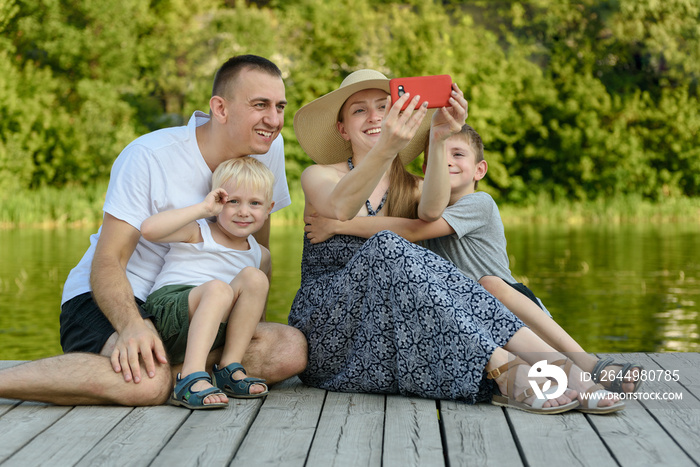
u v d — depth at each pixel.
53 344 4.98
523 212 19.11
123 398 2.23
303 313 2.58
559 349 2.39
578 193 20.12
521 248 11.35
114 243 2.47
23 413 2.19
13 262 9.31
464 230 2.66
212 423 2.08
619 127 20.80
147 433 1.99
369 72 2.79
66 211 16.62
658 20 22.70
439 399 2.36
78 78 20.81
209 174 2.63
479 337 2.23
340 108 2.83
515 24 23.30
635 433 2.00
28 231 14.65
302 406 2.29
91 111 19.73
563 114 20.84
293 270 8.61
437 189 2.56
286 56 21.69
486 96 20.38
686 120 20.83
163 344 2.40
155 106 21.39
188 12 22.19
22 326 5.55
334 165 2.82
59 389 2.19
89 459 1.80
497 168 20.14
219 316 2.33
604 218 18.67
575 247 11.52
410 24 21.94
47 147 18.95
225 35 21.73
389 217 2.68
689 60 22.39
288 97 20.25
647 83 23.06
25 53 20.80
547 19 23.03
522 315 2.44
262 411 2.23
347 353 2.49
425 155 2.97
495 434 2.00
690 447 1.89
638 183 20.64
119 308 2.34
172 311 2.38
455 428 2.05
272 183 2.58
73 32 20.30
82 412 2.19
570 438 1.96
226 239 2.57
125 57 20.86
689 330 5.45
